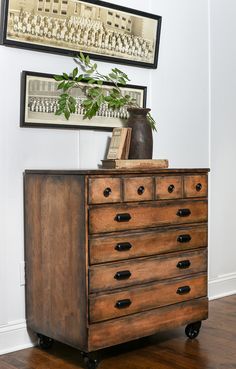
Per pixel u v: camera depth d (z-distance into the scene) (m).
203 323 3.36
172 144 3.70
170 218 2.90
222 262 4.06
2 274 2.86
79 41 3.09
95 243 2.58
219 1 3.96
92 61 3.21
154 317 2.83
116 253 2.66
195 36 3.80
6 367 2.67
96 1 3.11
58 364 2.71
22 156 2.92
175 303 2.94
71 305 2.64
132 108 3.08
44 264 2.80
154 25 3.46
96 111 3.14
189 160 3.81
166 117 3.65
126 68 3.40
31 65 2.94
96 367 2.64
